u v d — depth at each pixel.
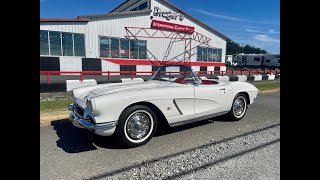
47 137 3.39
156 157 2.76
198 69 24.03
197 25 23.23
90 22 16.80
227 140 3.35
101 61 17.50
